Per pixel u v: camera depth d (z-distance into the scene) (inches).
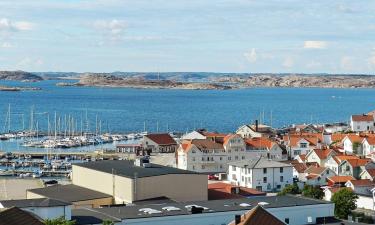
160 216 4308.6
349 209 5713.6
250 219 3538.4
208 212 4436.5
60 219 3801.7
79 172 6220.5
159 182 5541.3
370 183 7234.3
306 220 4778.5
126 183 5487.2
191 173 5689.0
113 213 4424.2
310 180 7795.3
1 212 3376.0
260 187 7736.2
